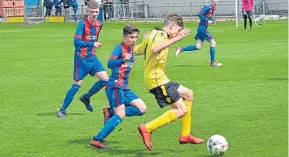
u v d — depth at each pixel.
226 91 20.03
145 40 12.92
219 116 16.22
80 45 16.73
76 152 13.09
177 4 66.94
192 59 29.77
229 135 14.16
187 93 13.01
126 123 15.80
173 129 14.91
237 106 17.45
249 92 19.66
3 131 15.23
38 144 13.86
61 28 58.16
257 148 12.95
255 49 33.47
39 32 53.22
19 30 56.47
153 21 64.19
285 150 12.74
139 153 12.85
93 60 16.95
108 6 66.31
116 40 42.97
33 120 16.52
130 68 13.12
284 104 17.50
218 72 24.77
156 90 12.80
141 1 68.38
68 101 16.86
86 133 14.86
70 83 23.22
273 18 61.47
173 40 12.45
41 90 21.67
